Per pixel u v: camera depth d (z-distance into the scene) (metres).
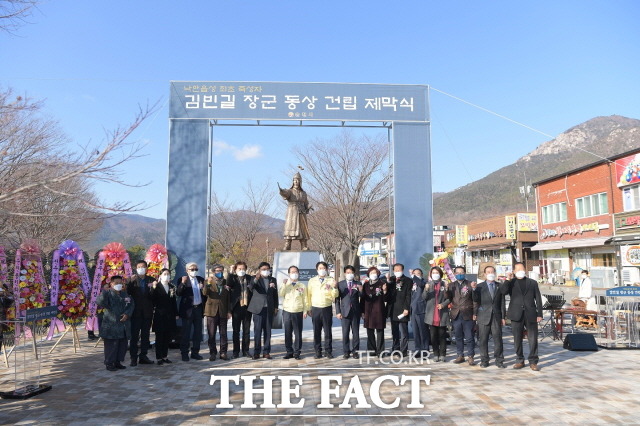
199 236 11.27
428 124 12.05
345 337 9.19
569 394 6.40
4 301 9.00
